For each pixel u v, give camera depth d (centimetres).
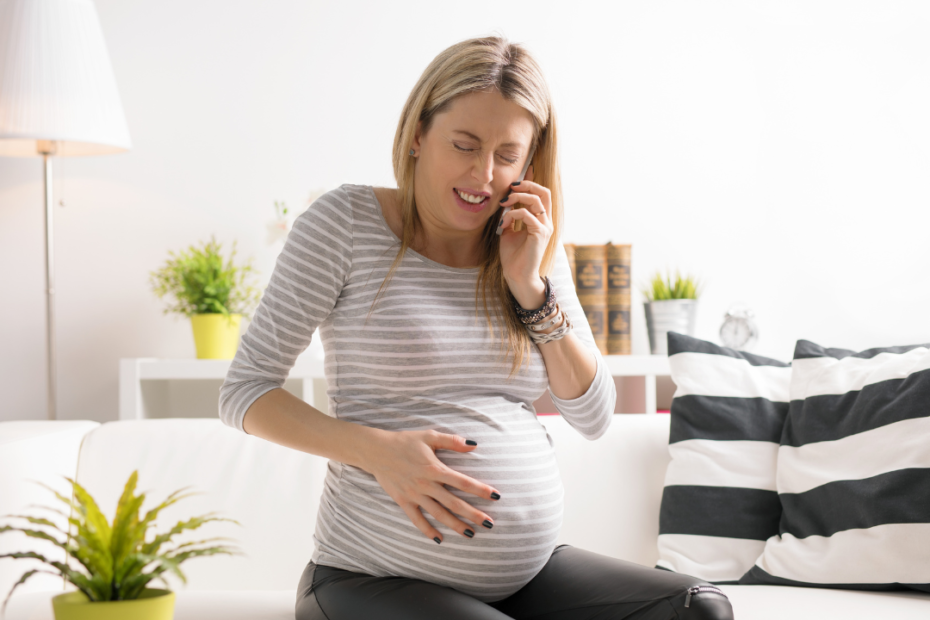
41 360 233
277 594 131
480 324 115
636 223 247
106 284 234
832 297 246
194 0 239
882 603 125
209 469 158
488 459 110
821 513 142
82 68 200
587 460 163
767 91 250
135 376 205
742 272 247
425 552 107
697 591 98
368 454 106
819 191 248
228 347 217
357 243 115
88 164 235
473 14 245
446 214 114
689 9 250
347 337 114
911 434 136
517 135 113
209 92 239
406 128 115
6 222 232
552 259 124
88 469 156
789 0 251
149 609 71
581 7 247
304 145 241
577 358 122
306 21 242
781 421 158
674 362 168
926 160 248
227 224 238
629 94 248
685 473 156
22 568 138
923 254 246
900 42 249
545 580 115
